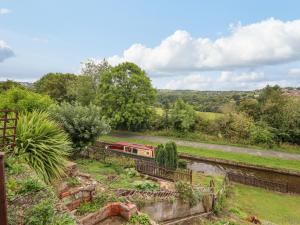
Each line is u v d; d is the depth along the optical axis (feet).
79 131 50.65
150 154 66.13
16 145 22.02
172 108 111.75
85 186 22.94
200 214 36.94
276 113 96.68
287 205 47.60
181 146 88.89
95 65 125.08
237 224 34.65
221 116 104.47
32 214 13.57
